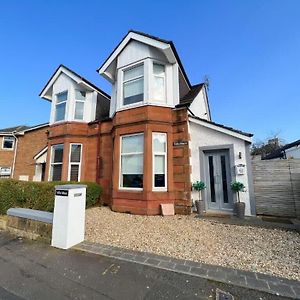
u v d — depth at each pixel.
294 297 2.71
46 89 13.45
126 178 8.88
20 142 18.70
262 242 4.75
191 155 8.86
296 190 7.22
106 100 14.15
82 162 11.55
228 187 8.18
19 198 8.35
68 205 4.65
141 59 9.41
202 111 14.39
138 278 3.26
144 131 8.62
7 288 3.07
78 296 2.85
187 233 5.47
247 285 2.99
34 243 4.88
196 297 2.77
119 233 5.52
